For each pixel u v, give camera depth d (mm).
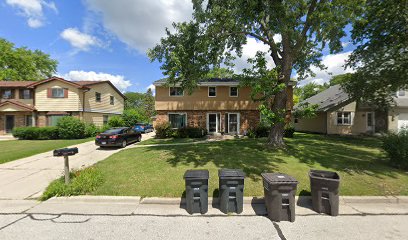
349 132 19266
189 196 3914
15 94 20266
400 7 10219
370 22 11562
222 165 6582
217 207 4199
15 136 17078
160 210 4059
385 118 18859
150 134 22438
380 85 11953
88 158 9273
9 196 4734
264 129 16531
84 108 20547
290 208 3611
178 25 8672
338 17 7559
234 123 18734
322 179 3924
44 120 19766
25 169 7211
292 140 13711
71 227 3393
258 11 8773
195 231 3289
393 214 3896
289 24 8211
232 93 18656
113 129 12984
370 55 11922
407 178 5418
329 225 3486
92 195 4574
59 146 12695
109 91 25234
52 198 4473
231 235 3174
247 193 4645
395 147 6309
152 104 51562
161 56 8891
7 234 3170
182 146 10859
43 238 3074
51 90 19703
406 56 10695
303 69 12375
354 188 4836
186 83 9430
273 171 5926
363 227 3420
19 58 29359
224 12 8281
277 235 3176
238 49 11273
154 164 6926
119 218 3721
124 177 5617
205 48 8742
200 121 18672
